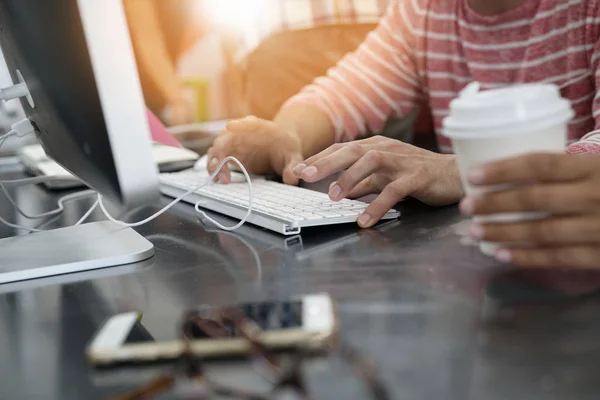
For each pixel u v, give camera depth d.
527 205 0.60
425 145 2.03
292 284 0.72
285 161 1.40
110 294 0.75
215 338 0.54
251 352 0.52
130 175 0.71
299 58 2.40
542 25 1.64
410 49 1.94
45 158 1.70
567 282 0.65
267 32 2.44
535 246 0.64
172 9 2.41
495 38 1.72
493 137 0.59
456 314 0.60
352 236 0.90
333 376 0.50
